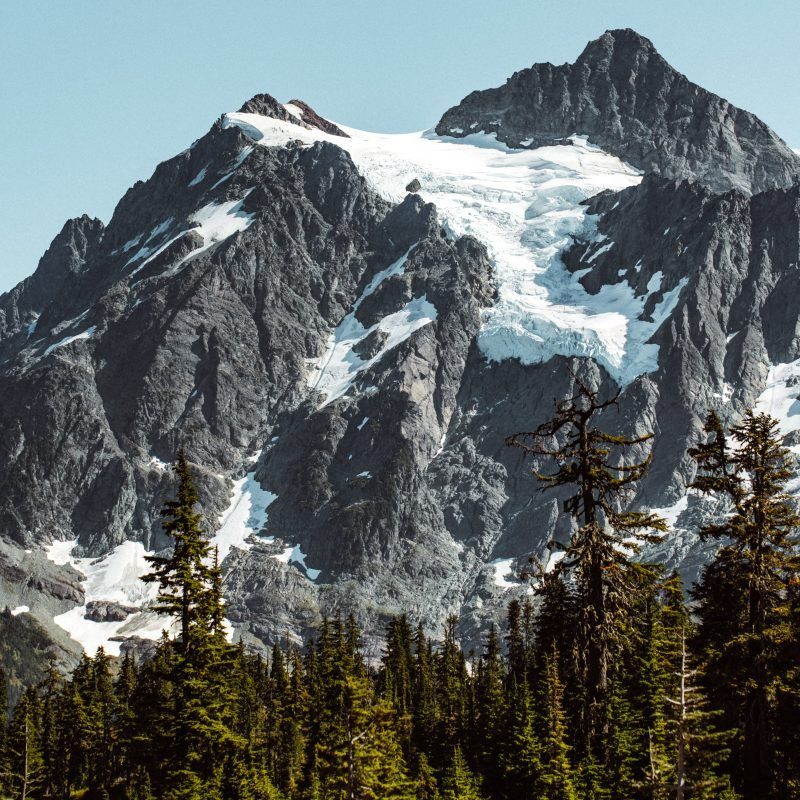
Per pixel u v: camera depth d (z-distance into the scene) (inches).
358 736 4168.3
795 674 3964.1
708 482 4094.5
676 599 3622.0
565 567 3580.2
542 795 5846.5
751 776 3966.5
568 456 3528.5
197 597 5103.3
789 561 3964.1
